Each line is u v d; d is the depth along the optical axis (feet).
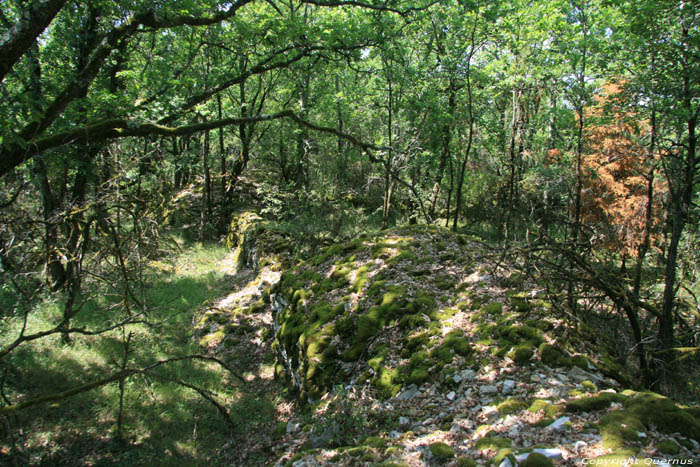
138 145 21.34
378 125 56.39
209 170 60.85
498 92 43.52
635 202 35.35
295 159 62.28
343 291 24.75
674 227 20.93
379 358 18.81
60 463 16.49
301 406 20.35
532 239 22.47
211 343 29.60
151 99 27.17
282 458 15.10
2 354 11.55
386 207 43.83
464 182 60.75
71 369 22.86
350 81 51.39
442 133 44.19
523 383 14.46
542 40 32.89
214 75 31.55
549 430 11.01
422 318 20.35
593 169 35.12
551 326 17.20
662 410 10.57
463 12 37.09
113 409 20.24
